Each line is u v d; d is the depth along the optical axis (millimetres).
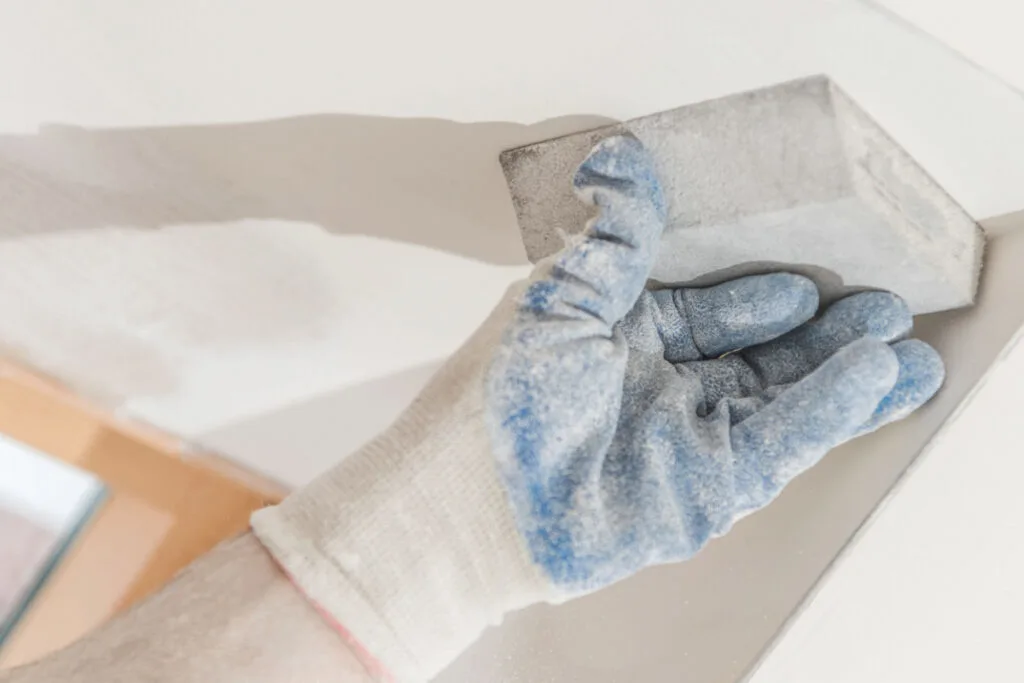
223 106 667
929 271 652
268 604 592
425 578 603
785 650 679
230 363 898
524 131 656
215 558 599
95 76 667
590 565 610
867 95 613
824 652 683
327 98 652
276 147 687
